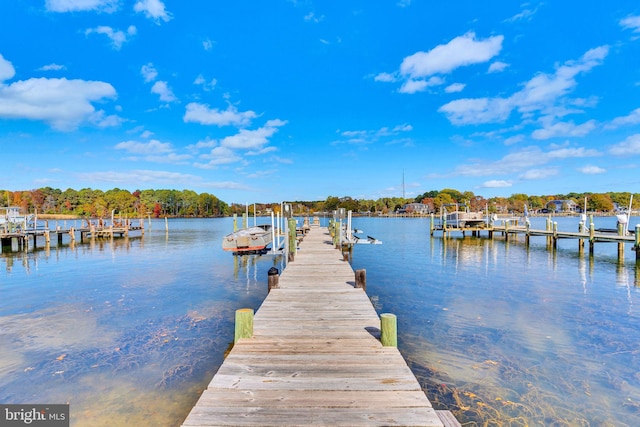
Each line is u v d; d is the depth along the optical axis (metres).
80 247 28.05
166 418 4.78
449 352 6.86
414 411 3.44
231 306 10.42
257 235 18.83
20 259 20.97
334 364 4.48
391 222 79.44
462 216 36.53
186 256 22.23
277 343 5.23
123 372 6.14
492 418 4.70
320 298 7.93
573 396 5.25
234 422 3.24
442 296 11.36
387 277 14.66
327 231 30.59
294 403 3.56
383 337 5.10
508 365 6.27
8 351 7.04
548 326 8.30
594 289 12.23
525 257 20.72
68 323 8.77
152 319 9.11
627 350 6.88
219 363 6.50
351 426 3.20
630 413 4.83
